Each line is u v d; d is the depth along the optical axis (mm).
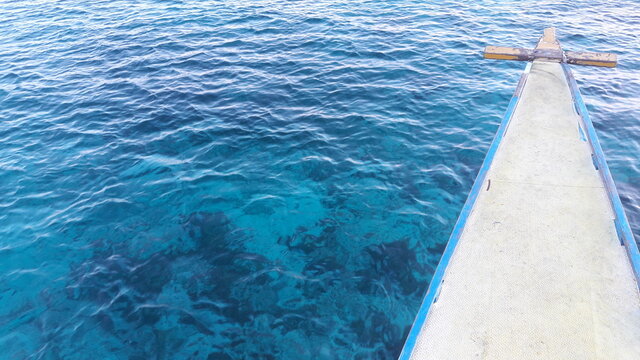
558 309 5309
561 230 6383
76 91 14430
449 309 5398
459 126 11812
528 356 4840
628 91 13375
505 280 5715
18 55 17266
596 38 17188
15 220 9234
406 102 13000
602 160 7613
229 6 22000
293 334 6809
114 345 6750
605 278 5645
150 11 21781
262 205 9312
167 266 8008
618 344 4906
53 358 6613
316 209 9172
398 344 6652
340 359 6484
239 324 6977
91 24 20328
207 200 9508
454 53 16125
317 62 15688
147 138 11781
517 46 16531
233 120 12375
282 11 21047
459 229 6512
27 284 7793
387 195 9492
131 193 9828
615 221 6422
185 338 6801
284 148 11117
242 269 7891
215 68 15500
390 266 7875
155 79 14938
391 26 18844
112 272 7938
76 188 10109
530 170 7598
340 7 21438
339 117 12359
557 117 8922
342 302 7258
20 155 11367
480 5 21391
